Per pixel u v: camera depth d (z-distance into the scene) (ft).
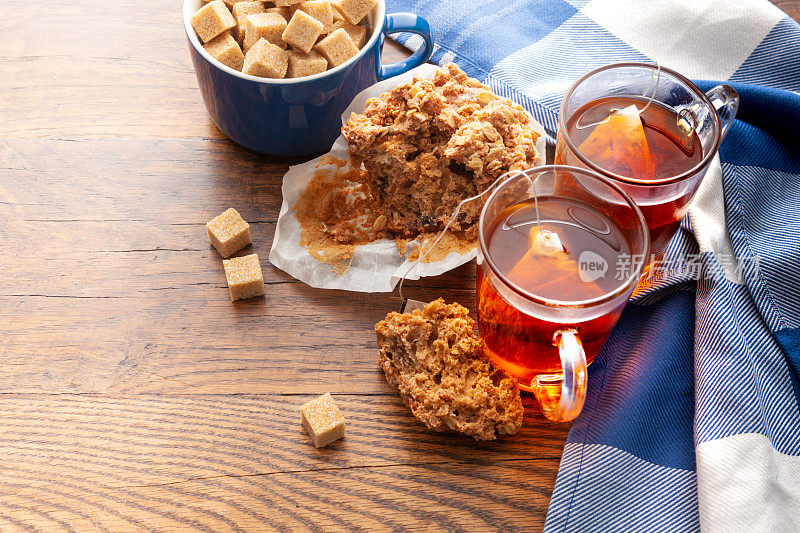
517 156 2.02
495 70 2.31
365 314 2.08
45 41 2.38
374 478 1.93
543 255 1.85
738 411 1.90
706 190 2.10
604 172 1.90
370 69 2.15
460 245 2.11
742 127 2.18
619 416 1.95
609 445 1.92
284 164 2.24
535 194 1.91
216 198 2.20
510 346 1.90
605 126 1.96
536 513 1.90
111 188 2.20
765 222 2.12
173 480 1.92
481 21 2.36
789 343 2.00
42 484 1.91
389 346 1.99
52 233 2.15
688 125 1.98
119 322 2.06
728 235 2.10
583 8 2.37
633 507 1.89
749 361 1.95
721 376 1.94
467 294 2.10
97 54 2.37
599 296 1.83
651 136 1.99
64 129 2.27
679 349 2.01
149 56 2.37
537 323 1.82
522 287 1.84
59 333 2.05
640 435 1.94
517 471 1.93
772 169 2.16
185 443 1.95
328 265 2.11
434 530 1.88
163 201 2.19
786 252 2.05
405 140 2.08
